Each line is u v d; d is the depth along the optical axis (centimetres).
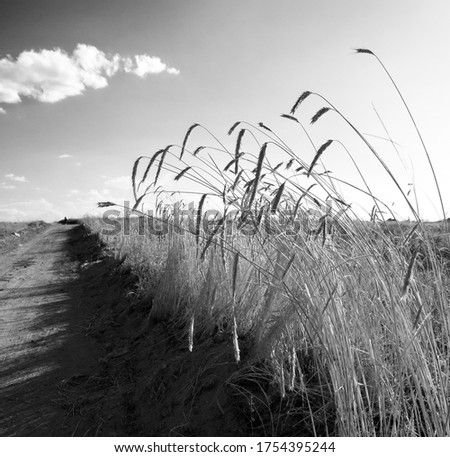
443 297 252
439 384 248
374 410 278
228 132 329
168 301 551
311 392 305
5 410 420
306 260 309
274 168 332
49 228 3988
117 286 822
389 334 287
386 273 266
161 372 425
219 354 397
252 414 314
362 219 307
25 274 1197
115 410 397
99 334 611
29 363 534
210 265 469
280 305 366
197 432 329
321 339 278
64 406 415
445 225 262
